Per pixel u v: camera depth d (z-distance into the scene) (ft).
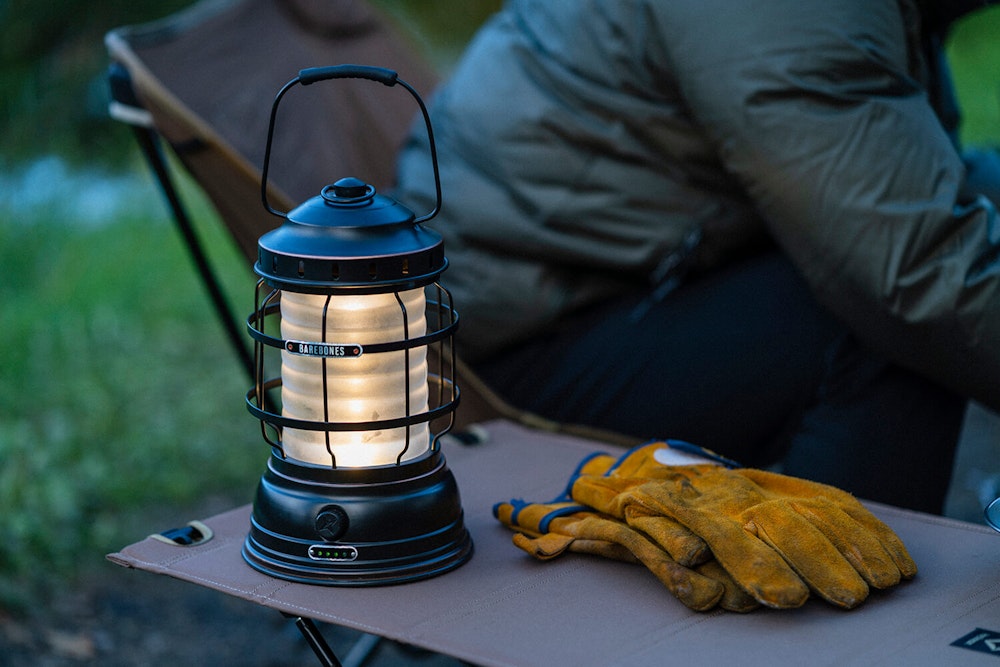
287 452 4.33
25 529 9.32
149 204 18.21
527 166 6.45
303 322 4.06
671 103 6.21
